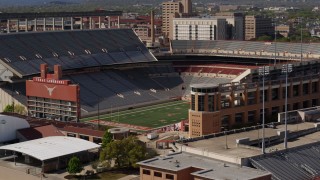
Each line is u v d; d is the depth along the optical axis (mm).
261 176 139875
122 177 191500
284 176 149750
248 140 170125
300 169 155000
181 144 170250
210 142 172625
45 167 199375
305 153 163625
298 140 175750
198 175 141250
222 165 150125
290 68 198625
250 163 152000
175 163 152375
